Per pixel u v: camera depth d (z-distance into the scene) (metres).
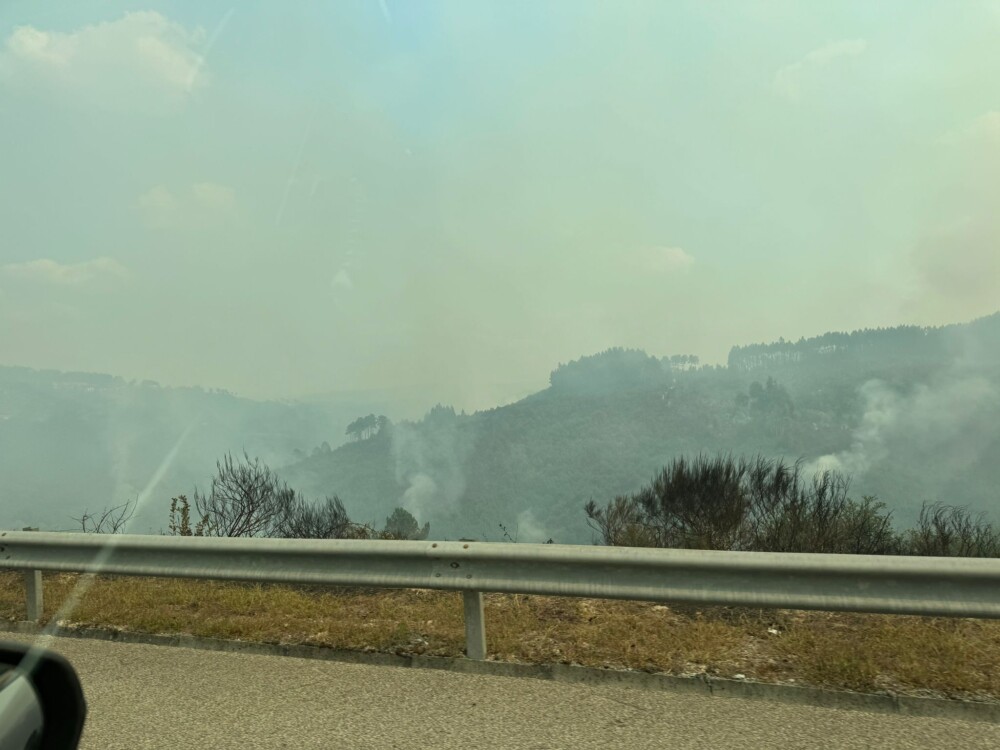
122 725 4.25
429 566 5.32
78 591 7.04
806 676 4.59
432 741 3.95
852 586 4.59
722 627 5.38
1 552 6.50
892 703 4.25
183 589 6.90
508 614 5.86
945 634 5.05
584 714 4.23
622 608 5.96
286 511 9.48
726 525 8.74
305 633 5.70
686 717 4.16
